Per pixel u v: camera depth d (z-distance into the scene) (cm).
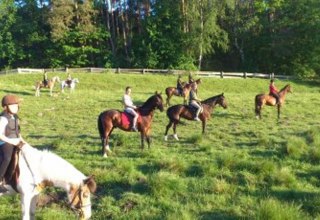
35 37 5766
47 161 751
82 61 5722
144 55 5541
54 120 2280
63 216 868
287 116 2514
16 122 760
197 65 5741
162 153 1466
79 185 734
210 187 1025
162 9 5491
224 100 1969
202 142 1712
